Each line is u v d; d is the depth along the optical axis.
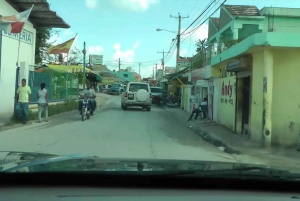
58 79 25.00
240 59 13.38
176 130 16.25
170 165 3.19
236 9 26.48
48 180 2.69
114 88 60.50
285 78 11.92
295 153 10.85
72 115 21.80
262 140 11.74
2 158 3.76
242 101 14.97
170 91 42.50
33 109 20.12
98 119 19.48
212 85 20.36
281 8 25.64
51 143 11.10
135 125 17.17
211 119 19.89
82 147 10.52
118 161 3.39
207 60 22.06
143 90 27.91
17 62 19.06
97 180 2.72
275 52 11.92
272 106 12.00
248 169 3.11
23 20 16.02
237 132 14.98
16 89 16.70
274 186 2.82
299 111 11.84
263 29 25.12
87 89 20.44
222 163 3.51
